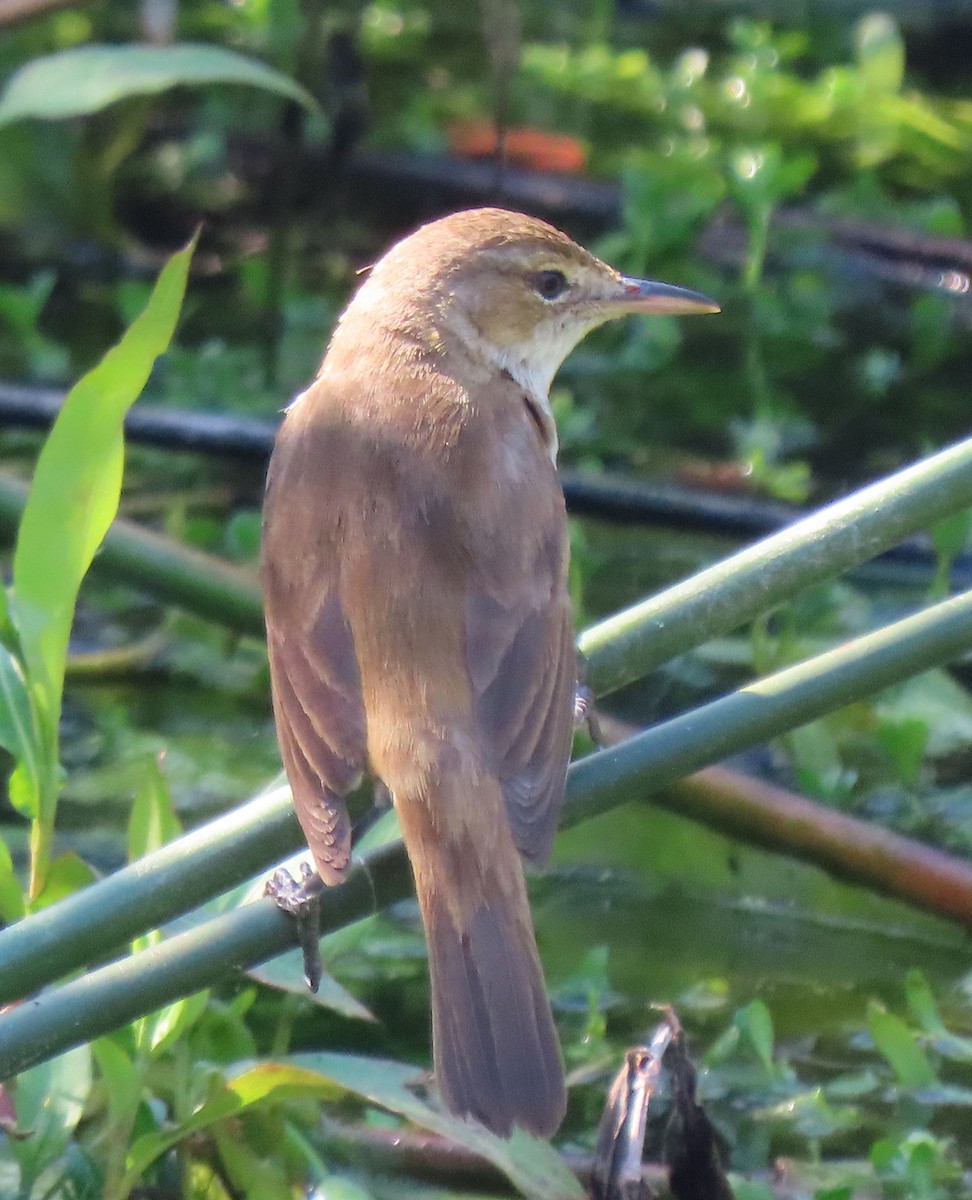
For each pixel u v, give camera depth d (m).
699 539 13.65
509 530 7.40
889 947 10.18
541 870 6.92
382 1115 8.43
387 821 7.94
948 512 7.19
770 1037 8.95
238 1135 7.68
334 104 17.39
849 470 14.90
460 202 17.67
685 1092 7.65
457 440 7.64
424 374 8.20
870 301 17.08
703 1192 7.67
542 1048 6.43
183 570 10.87
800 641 12.80
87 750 11.80
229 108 18.84
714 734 6.79
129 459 14.84
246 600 10.87
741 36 19.02
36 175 17.44
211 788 11.29
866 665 6.80
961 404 15.93
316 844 6.50
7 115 10.76
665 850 10.74
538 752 6.89
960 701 12.41
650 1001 9.66
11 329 16.75
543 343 9.16
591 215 17.47
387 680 7.01
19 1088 7.51
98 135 17.34
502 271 8.92
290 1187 7.74
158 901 6.48
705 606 7.26
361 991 9.68
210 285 17.73
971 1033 9.37
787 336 16.50
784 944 10.19
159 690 12.59
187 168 18.31
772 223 17.52
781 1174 8.13
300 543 7.40
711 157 17.59
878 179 18.73
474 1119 6.36
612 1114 7.50
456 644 7.07
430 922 6.59
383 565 7.23
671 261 16.69
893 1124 8.60
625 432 15.31
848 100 18.52
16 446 14.52
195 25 18.19
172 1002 6.53
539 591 7.30
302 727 7.01
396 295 8.71
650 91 18.83
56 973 6.43
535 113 18.97
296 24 17.81
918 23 20.98
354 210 17.91
